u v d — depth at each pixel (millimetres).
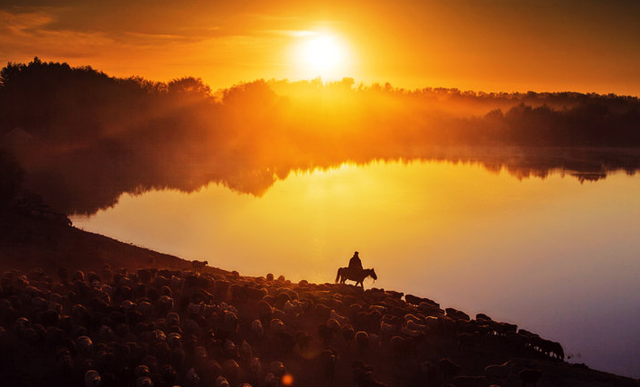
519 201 76500
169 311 24297
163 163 103812
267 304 24266
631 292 38500
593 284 40469
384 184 88438
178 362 19609
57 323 21297
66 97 121875
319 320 25297
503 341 25031
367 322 24375
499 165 121812
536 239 55031
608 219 66000
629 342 29359
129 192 72000
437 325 25562
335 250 46969
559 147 177000
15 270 27453
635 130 187125
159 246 45375
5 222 37188
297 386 19438
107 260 33344
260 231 53125
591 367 25984
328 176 96062
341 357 22031
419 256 46688
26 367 18641
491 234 56469
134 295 25672
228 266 40688
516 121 187625
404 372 21219
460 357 22984
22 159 91812
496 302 35844
